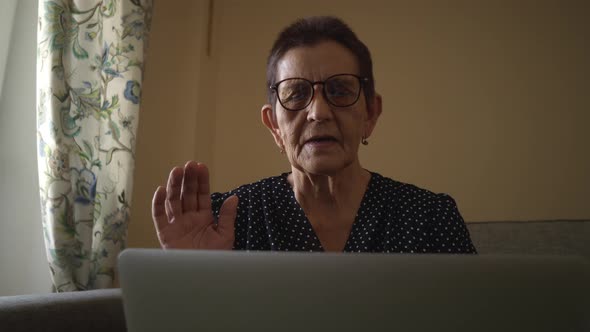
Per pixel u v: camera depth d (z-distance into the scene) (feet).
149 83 7.43
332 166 2.89
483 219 7.71
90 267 5.18
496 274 1.38
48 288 5.21
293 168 3.18
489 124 7.95
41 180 4.78
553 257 1.39
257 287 1.45
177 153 7.62
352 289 1.42
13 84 5.53
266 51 8.82
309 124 2.93
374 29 8.49
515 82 8.00
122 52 5.74
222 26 8.94
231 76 8.77
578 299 1.38
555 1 8.05
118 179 5.52
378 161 8.06
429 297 1.40
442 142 8.01
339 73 2.94
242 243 3.30
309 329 1.44
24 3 5.70
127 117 5.65
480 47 8.18
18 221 5.31
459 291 1.39
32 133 5.47
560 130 7.76
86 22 5.22
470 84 8.11
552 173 7.68
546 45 7.99
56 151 4.73
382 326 1.41
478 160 7.88
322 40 2.98
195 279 1.47
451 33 8.30
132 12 5.87
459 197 7.83
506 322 1.39
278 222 3.22
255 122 8.61
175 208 2.53
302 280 1.43
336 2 8.71
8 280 5.20
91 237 5.08
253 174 8.46
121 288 1.52
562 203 7.59
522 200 7.69
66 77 4.96
